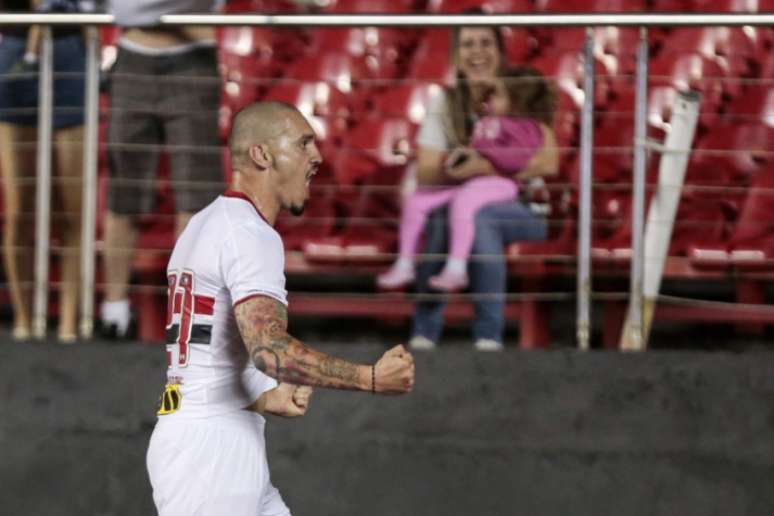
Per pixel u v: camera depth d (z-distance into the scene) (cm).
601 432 1540
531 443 1547
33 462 1593
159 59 1748
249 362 1098
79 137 1820
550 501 1543
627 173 1958
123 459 1584
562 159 1941
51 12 1741
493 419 1549
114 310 1727
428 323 1758
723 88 2003
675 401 1538
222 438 1082
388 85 2077
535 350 1552
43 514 1589
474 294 1709
